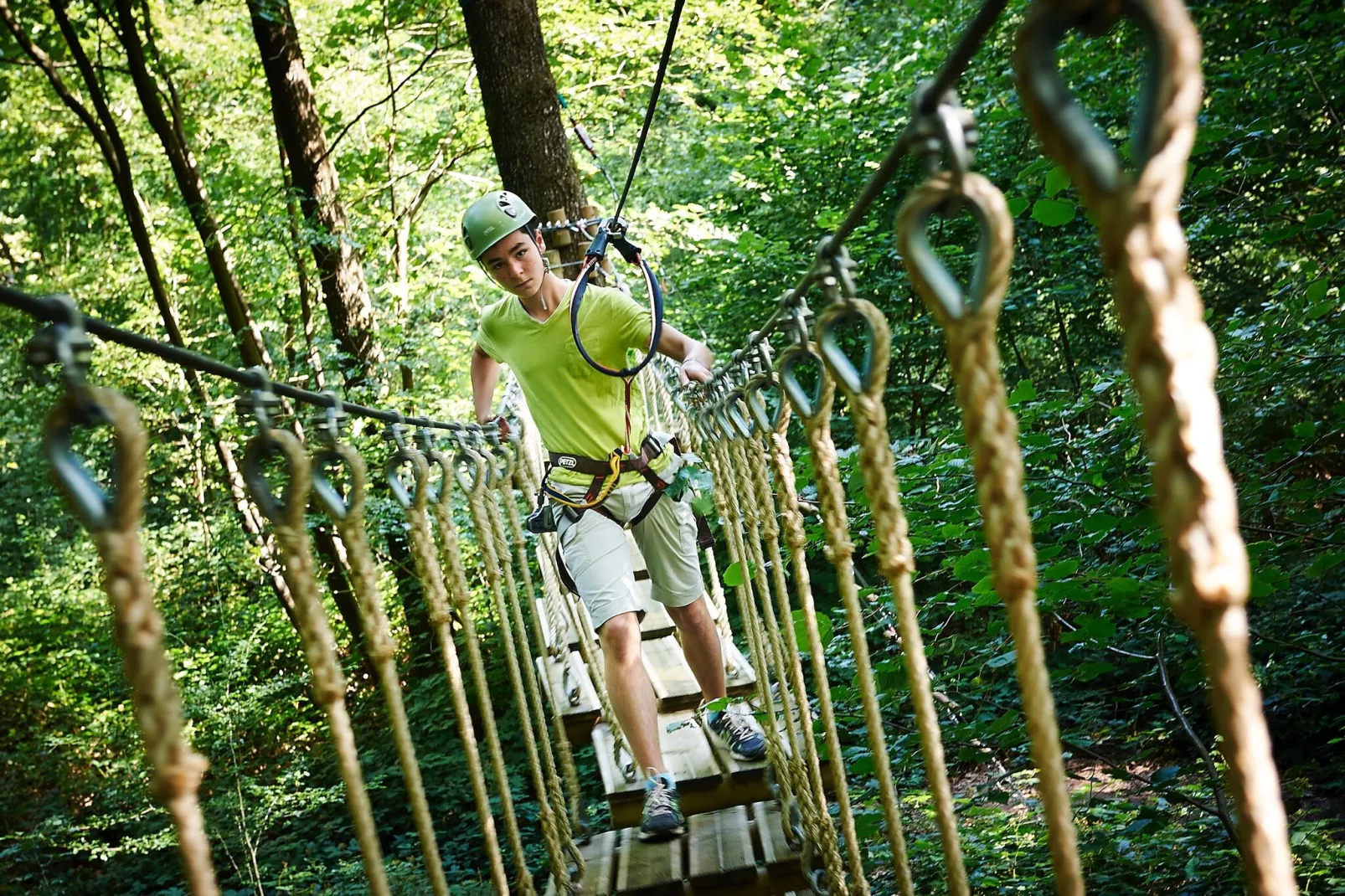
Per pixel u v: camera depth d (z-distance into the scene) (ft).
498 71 22.67
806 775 8.61
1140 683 12.99
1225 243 19.44
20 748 35.22
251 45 37.99
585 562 10.49
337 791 27.55
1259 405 13.20
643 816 9.80
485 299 41.22
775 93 35.53
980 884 12.81
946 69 2.65
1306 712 15.99
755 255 32.99
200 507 34.60
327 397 4.69
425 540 6.37
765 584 8.54
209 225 31.14
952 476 13.00
